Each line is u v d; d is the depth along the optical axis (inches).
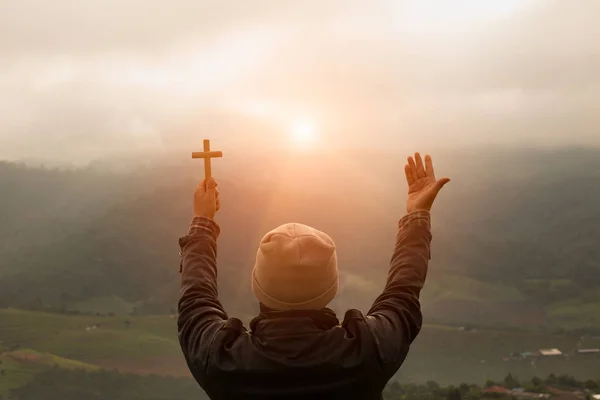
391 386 2568.9
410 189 143.1
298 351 114.9
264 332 118.3
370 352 116.3
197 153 141.9
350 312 120.9
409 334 123.5
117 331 7165.4
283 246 117.1
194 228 138.7
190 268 133.0
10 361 5871.1
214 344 118.3
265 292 119.0
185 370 5733.3
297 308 118.3
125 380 5354.3
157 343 6628.9
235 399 117.0
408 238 135.7
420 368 5689.0
